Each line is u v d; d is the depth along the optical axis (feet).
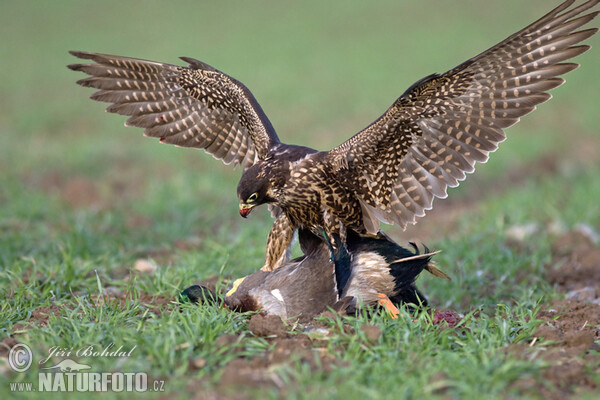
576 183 74.33
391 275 33.55
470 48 158.20
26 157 81.92
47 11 195.21
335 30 179.52
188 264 42.57
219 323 30.48
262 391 25.03
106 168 81.05
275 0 210.38
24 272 41.42
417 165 32.96
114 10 198.39
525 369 26.50
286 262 35.40
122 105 37.76
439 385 24.94
